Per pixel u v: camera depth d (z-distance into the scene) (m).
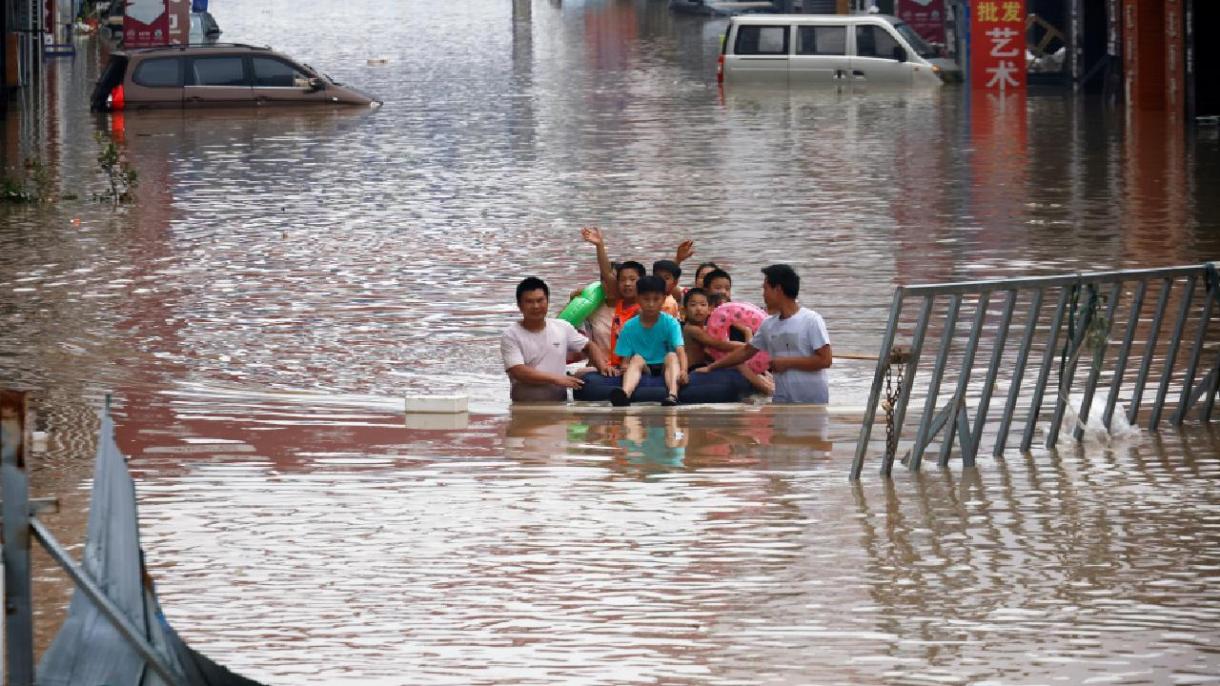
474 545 22.44
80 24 163.12
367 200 64.19
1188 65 86.81
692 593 20.50
